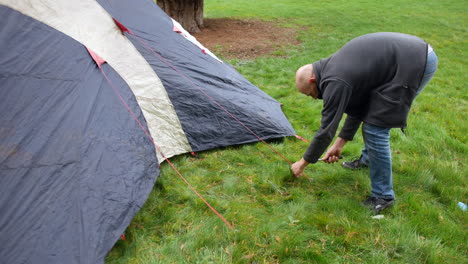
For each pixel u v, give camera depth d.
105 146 2.63
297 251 2.40
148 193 2.63
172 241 2.44
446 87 6.23
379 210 2.80
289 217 2.71
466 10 14.65
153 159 2.93
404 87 2.35
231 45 8.46
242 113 3.92
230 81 4.25
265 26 10.85
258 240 2.48
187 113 3.64
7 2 2.75
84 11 3.22
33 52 2.66
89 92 2.78
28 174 2.22
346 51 2.43
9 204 2.09
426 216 2.75
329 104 2.44
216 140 3.72
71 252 2.06
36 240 2.04
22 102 2.43
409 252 2.41
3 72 2.46
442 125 4.56
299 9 14.50
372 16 13.20
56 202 2.21
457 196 3.03
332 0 17.30
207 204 2.83
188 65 3.94
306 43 8.99
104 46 3.21
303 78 2.61
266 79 6.20
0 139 2.25
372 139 2.60
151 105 3.40
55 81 2.64
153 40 3.80
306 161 2.81
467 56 8.41
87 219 2.23
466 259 2.34
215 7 14.80
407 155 3.77
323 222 2.66
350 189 3.15
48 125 2.44
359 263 2.33
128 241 2.46
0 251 1.95
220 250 2.39
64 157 2.39
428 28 11.40
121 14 3.70
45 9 2.91
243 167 3.47
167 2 8.93
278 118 4.22
